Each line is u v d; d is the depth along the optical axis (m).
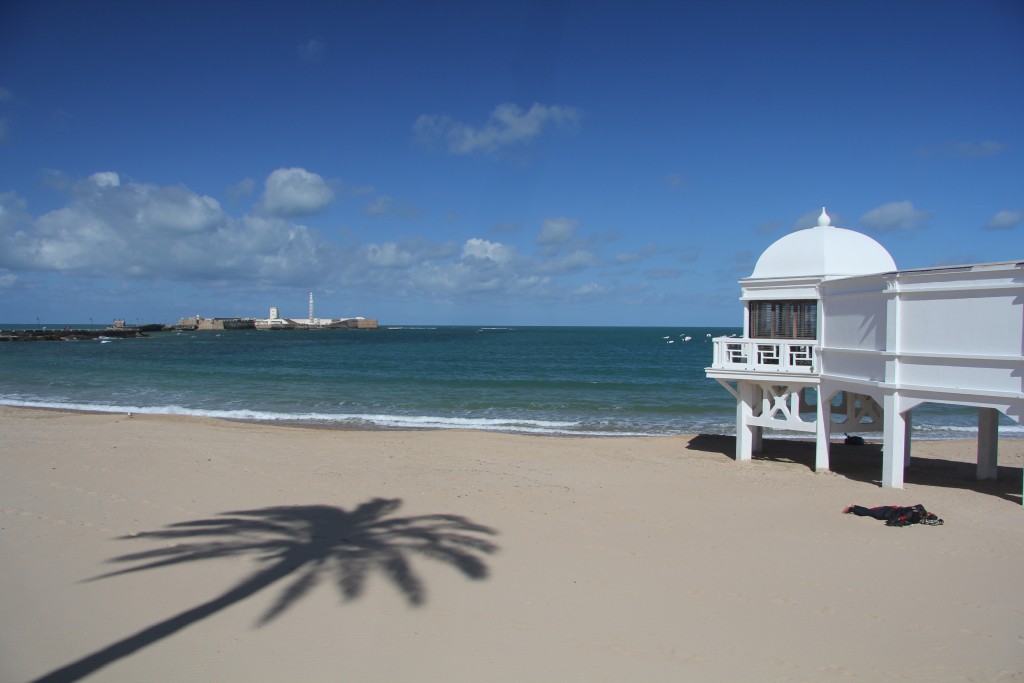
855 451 20.67
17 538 10.65
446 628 7.68
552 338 164.50
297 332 196.12
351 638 7.41
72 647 7.15
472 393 40.22
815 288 16.64
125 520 11.76
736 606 8.37
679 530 11.49
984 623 7.91
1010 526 11.62
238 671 6.68
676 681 6.57
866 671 6.79
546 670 6.75
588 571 9.52
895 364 13.88
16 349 90.19
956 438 26.58
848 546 10.61
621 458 19.00
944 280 13.00
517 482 15.30
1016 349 12.05
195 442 19.91
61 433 21.27
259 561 9.78
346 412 32.06
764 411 17.94
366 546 10.52
